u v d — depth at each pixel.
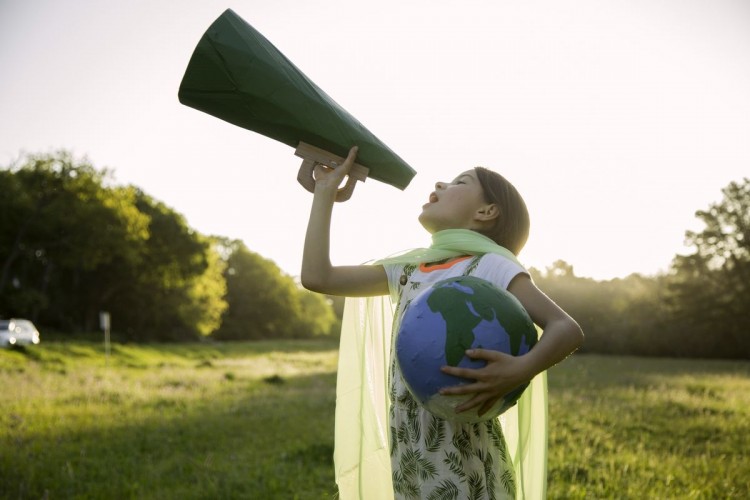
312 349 51.19
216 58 1.91
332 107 2.05
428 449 1.90
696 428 7.83
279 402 10.88
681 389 12.97
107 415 8.86
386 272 2.25
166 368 21.50
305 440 7.01
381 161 2.10
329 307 105.81
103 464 5.71
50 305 46.47
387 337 2.42
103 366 20.97
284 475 5.29
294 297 84.25
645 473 5.14
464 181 2.21
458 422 1.87
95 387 12.39
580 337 1.78
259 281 78.94
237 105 1.95
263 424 8.30
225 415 9.16
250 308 77.88
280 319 80.94
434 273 2.09
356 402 2.40
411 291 2.12
